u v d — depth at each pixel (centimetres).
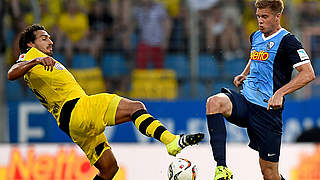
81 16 3516
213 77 3419
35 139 3297
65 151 3033
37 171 3016
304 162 3078
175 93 3400
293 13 3469
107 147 2122
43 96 1977
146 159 3072
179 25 3500
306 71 1755
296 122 3306
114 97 1878
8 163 3006
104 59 3450
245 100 1869
